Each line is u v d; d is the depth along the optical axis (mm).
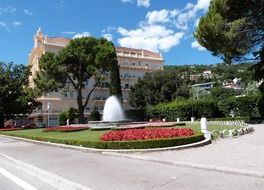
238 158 11688
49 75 53625
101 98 86000
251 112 45969
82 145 18625
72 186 8812
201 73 143250
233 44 31547
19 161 14727
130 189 8211
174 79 78812
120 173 10438
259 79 35094
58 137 24953
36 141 25344
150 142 15750
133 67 96750
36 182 10266
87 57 53219
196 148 15742
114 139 17203
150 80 79375
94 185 8891
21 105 56094
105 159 14008
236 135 20953
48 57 53625
